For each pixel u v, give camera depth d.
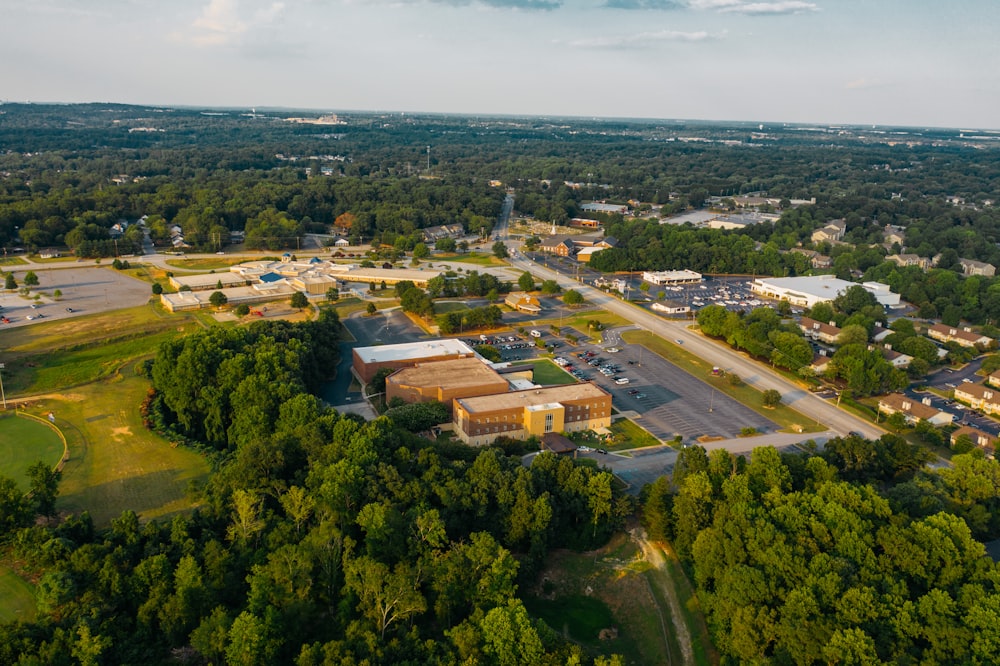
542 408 155.50
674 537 115.56
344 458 114.69
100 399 163.50
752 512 103.94
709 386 193.12
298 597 87.44
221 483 111.88
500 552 93.69
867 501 107.00
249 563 94.69
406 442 130.12
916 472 129.50
